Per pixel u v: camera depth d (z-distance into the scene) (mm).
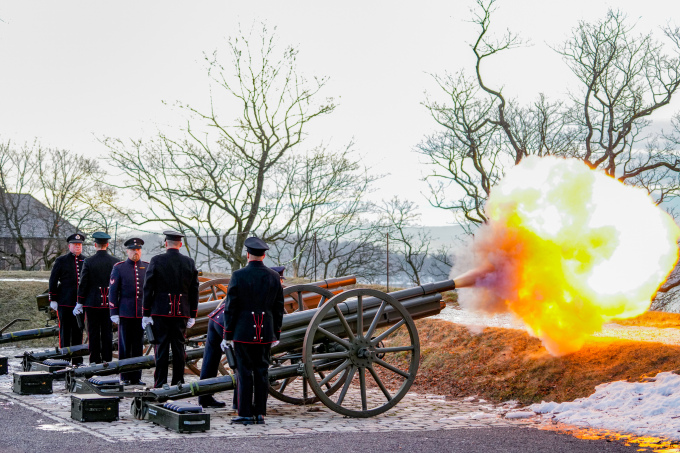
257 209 25234
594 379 8906
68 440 6137
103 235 10797
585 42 27250
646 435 6840
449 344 11242
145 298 8883
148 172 25000
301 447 6133
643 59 26891
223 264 25844
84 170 37750
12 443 5922
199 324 10148
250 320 7398
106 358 10672
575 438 6777
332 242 28641
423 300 9133
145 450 5812
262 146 25188
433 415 8211
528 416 8086
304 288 9109
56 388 9188
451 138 28828
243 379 7387
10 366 11164
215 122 25047
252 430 6977
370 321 8781
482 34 27359
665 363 8695
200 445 6102
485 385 9680
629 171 27234
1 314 15664
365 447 6211
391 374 11031
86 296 10570
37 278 20547
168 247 9086
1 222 40688
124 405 8211
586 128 28328
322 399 7934
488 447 6312
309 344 7922
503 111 27953
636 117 26578
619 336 10375
